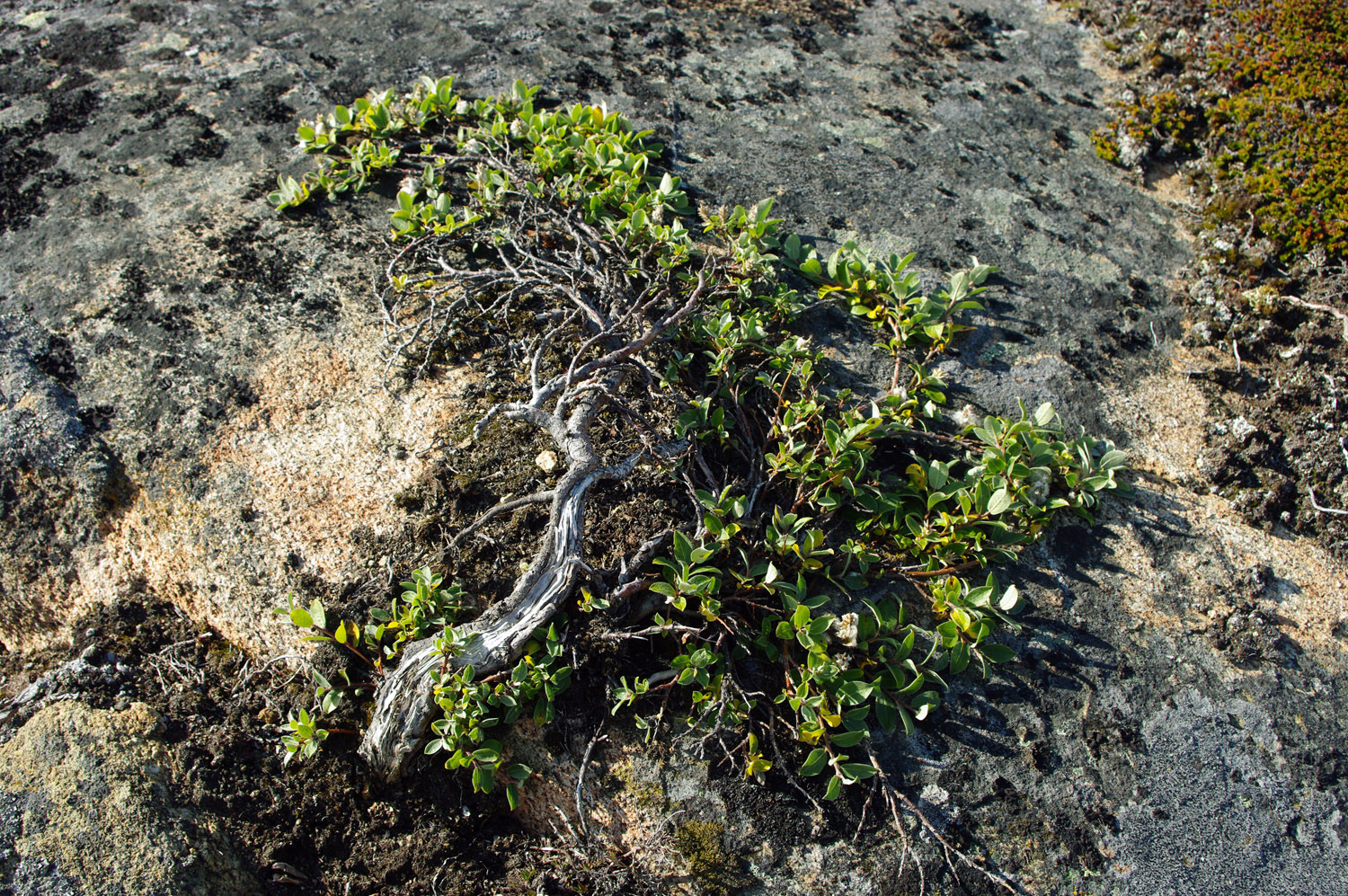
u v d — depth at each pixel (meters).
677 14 1.43
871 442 0.96
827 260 1.11
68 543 0.91
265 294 1.02
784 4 1.49
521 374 0.97
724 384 0.96
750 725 0.84
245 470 0.92
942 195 1.21
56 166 1.14
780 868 0.80
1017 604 0.91
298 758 0.82
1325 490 1.00
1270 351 1.10
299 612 0.82
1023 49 1.44
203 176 1.13
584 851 0.81
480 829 0.83
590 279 1.01
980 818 0.82
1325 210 1.18
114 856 0.76
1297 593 0.95
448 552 0.88
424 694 0.80
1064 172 1.26
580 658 0.84
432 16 1.38
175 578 0.89
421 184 1.11
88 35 1.33
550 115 1.17
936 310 1.07
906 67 1.38
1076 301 1.13
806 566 0.87
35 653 0.89
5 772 0.79
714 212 1.13
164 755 0.82
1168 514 0.99
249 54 1.30
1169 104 1.30
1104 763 0.85
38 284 1.02
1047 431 0.97
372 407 0.95
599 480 0.89
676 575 0.84
